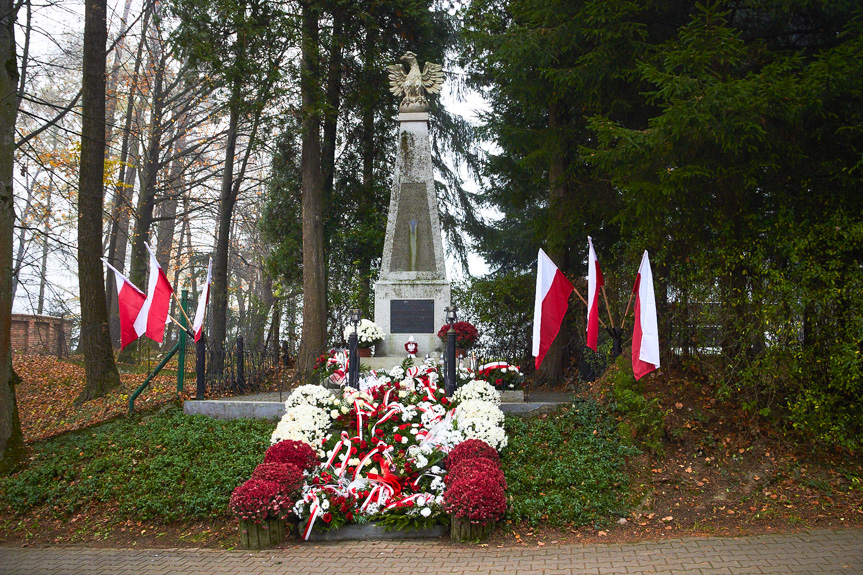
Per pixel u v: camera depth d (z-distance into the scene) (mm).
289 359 17562
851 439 8328
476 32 11266
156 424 10344
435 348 11891
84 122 13945
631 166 9109
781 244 8930
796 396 8859
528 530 6844
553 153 12656
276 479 6898
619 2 9039
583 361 12414
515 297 14727
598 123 8766
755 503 7383
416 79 13000
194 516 7688
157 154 21688
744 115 7617
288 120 15438
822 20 9219
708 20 8023
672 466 8086
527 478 7766
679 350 10320
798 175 9094
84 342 13727
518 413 9812
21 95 11758
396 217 12562
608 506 7191
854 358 8109
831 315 8641
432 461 7582
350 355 9812
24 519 8344
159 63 20859
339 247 18047
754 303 8969
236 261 34719
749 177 8625
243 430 9867
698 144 8414
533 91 11539
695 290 9750
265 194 21219
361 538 6918
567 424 9133
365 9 15477
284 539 7008
